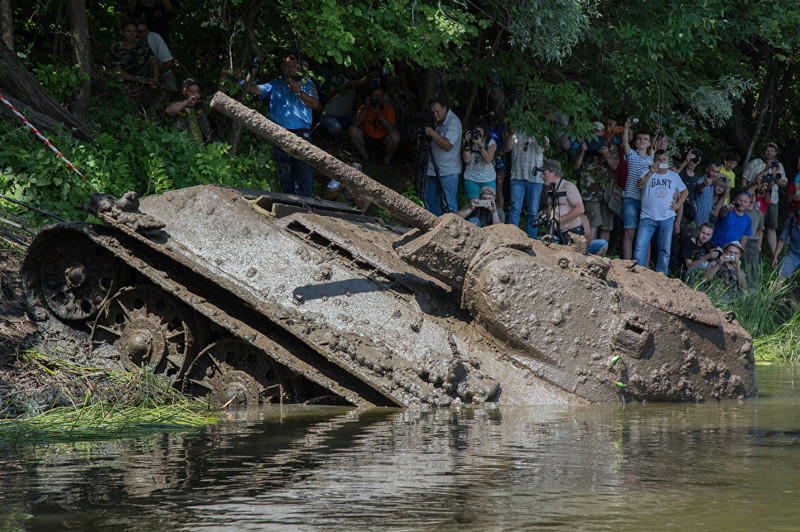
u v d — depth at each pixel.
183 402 9.28
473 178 18.42
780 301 20.38
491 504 4.65
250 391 9.35
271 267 9.63
